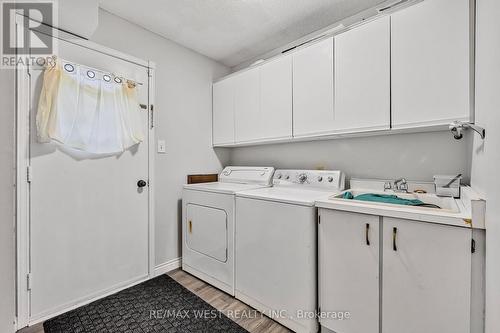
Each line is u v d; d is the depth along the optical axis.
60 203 1.58
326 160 2.13
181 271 2.27
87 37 1.70
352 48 1.63
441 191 1.44
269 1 1.76
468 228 0.97
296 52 1.95
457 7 1.24
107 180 1.82
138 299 1.78
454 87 1.26
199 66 2.57
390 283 1.17
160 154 2.21
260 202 1.62
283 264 1.50
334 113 1.73
